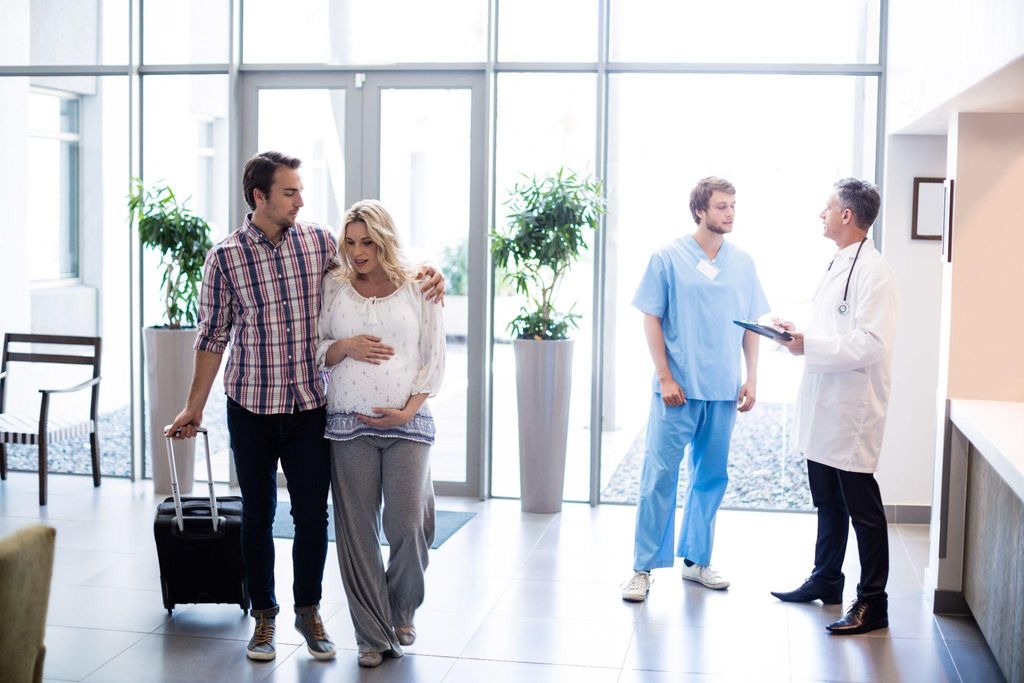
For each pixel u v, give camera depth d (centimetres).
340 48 647
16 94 680
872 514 423
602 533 565
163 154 666
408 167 646
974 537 424
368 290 376
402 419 371
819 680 374
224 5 649
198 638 407
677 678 374
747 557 525
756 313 468
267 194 367
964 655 399
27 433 604
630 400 632
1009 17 328
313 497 380
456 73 636
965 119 445
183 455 636
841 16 603
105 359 685
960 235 446
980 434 379
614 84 622
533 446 604
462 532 565
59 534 545
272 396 372
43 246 685
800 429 442
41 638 282
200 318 383
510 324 611
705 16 612
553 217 583
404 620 395
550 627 423
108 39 664
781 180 610
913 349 586
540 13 627
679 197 621
